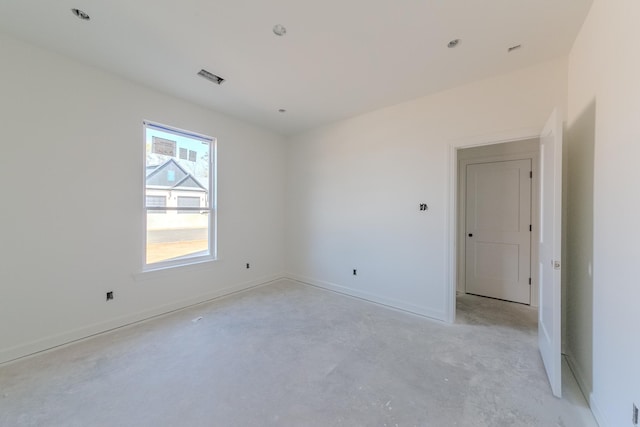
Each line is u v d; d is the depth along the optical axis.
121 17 1.85
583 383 1.76
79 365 2.03
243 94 3.07
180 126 3.21
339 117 3.79
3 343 2.08
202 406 1.60
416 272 3.13
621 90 1.32
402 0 1.67
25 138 2.17
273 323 2.81
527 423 1.48
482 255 3.75
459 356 2.16
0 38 2.06
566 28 1.91
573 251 2.06
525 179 3.45
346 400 1.66
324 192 4.14
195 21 1.89
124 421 1.48
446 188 2.90
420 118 3.10
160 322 2.83
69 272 2.40
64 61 2.35
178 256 3.29
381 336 2.52
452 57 2.29
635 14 1.20
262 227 4.32
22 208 2.17
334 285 4.00
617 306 1.33
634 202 1.20
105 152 2.61
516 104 2.48
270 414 1.54
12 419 1.49
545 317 2.01
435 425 1.47
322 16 1.82
